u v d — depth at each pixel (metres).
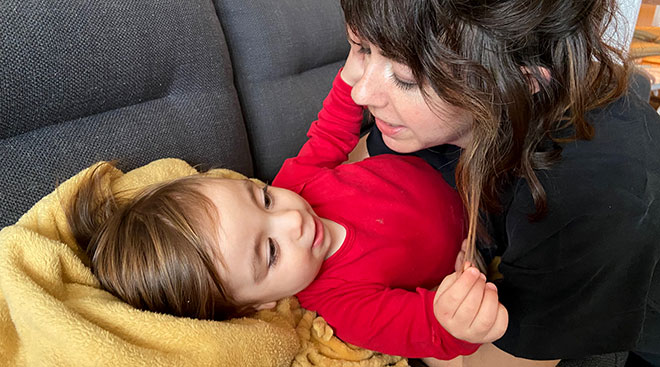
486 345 0.69
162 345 0.59
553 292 0.59
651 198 0.56
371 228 0.81
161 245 0.68
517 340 0.62
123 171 0.78
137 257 0.68
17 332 0.58
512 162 0.58
